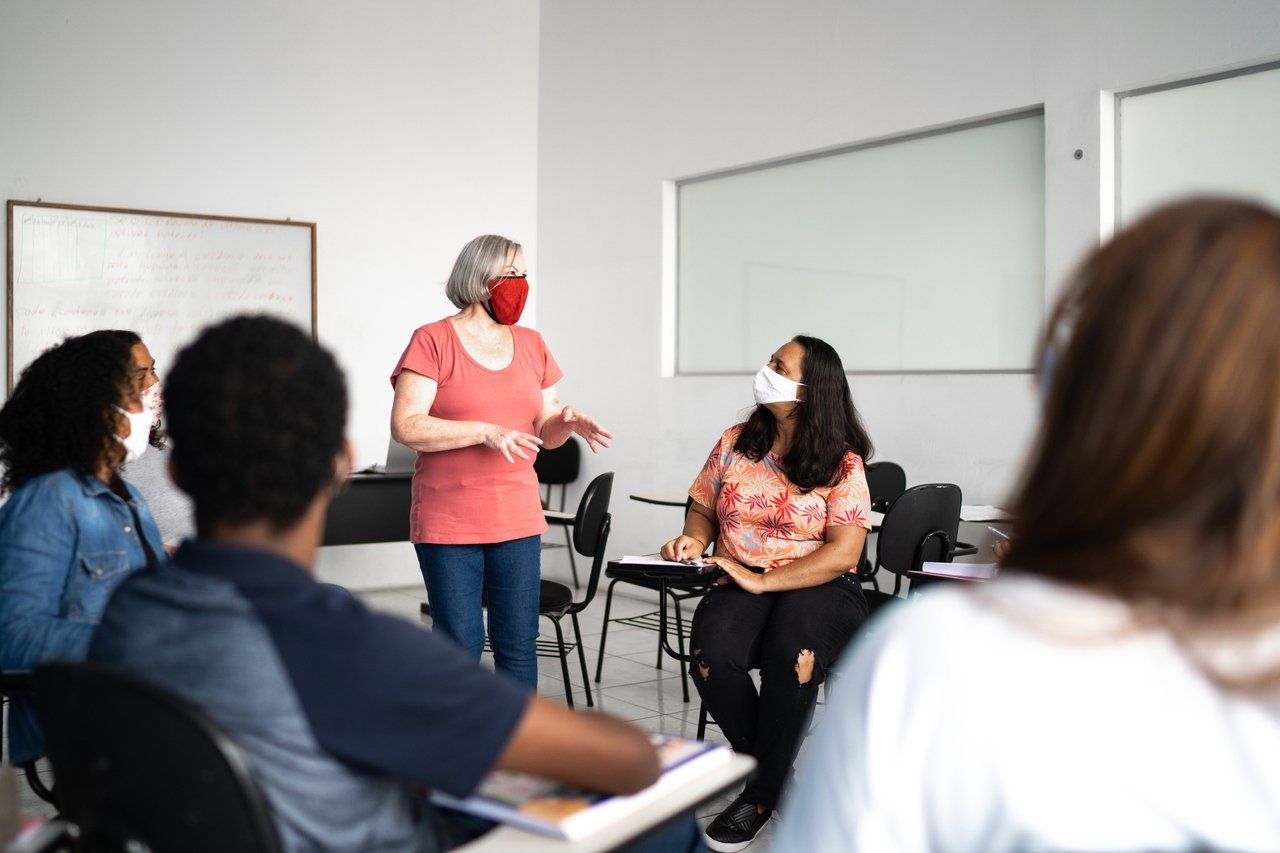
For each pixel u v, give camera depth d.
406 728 0.86
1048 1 3.81
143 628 0.89
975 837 0.57
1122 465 0.57
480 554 2.59
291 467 0.90
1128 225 0.62
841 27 4.56
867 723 0.60
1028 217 3.98
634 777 0.96
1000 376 4.01
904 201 4.41
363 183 5.81
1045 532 0.61
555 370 2.80
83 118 5.04
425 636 0.90
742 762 1.09
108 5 5.08
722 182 5.25
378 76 5.85
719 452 2.79
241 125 5.45
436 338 2.57
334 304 5.73
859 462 2.64
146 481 2.70
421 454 2.60
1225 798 0.55
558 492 6.16
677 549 2.64
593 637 4.62
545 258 6.33
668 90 5.46
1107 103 3.69
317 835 0.86
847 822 0.59
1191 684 0.55
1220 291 0.56
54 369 1.70
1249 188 3.38
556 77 6.23
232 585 0.88
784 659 2.33
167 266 5.23
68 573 1.64
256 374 0.90
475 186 6.17
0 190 4.87
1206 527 0.56
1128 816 0.55
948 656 0.58
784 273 4.93
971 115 4.08
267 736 0.85
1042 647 0.57
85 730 0.91
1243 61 3.30
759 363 5.08
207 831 0.85
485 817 0.97
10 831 0.93
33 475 1.70
